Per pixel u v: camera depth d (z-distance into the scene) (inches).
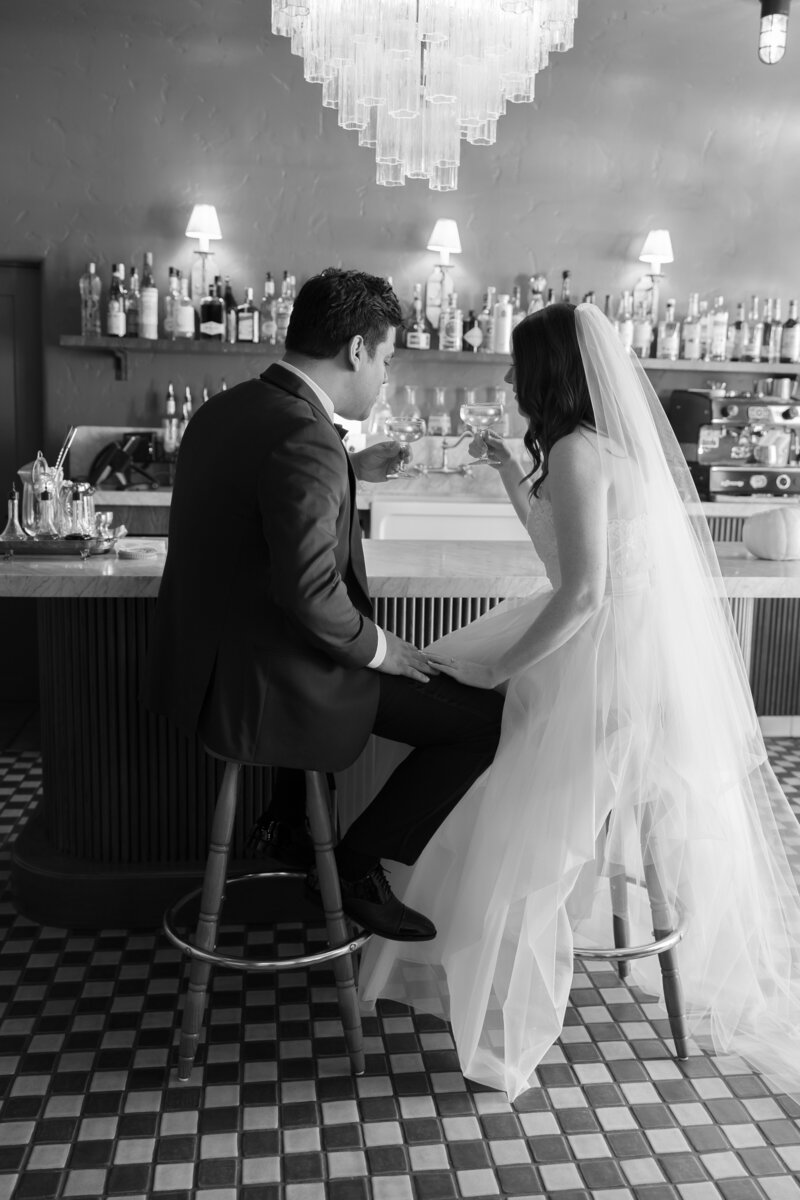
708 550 84.0
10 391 208.1
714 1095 79.3
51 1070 80.1
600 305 221.3
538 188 216.1
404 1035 86.1
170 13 197.2
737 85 218.2
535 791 77.2
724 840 81.7
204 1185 68.2
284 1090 78.3
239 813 104.7
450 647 87.4
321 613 68.3
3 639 203.5
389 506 199.3
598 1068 82.4
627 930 92.4
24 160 197.9
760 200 223.9
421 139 153.8
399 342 213.9
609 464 76.1
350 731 74.9
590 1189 69.0
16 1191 67.1
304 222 209.3
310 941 101.5
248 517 70.1
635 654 77.6
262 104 203.6
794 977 92.0
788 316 229.0
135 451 201.6
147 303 198.2
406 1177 69.6
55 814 107.7
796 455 221.5
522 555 109.3
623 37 213.2
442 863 84.4
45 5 193.5
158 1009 89.2
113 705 102.6
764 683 179.9
